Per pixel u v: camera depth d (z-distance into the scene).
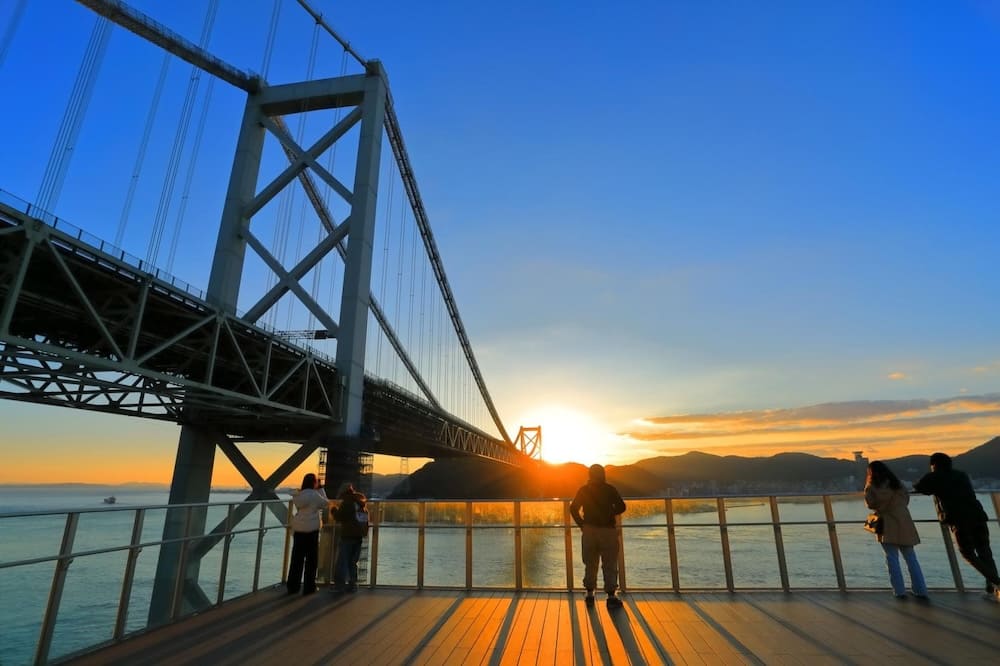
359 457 24.28
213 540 6.80
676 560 7.15
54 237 12.25
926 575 6.90
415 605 6.60
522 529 7.54
